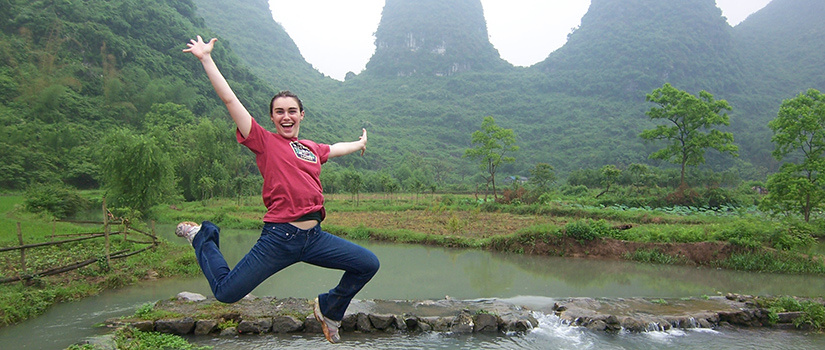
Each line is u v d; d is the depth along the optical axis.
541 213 26.62
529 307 8.76
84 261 9.73
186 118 57.97
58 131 46.50
